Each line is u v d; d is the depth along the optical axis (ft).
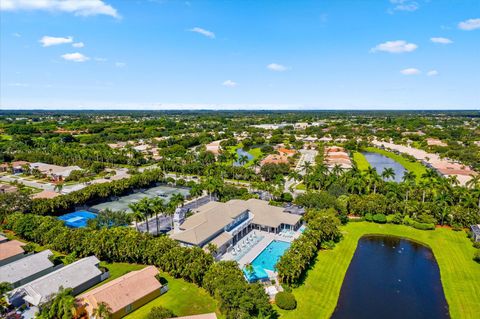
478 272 239.30
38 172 524.11
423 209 334.85
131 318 183.73
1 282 205.46
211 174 509.76
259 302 171.83
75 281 208.03
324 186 427.74
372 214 345.51
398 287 223.30
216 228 273.75
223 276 193.16
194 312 190.08
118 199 420.36
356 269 247.09
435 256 266.98
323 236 277.03
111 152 650.02
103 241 244.01
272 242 291.79
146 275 209.15
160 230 316.40
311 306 198.59
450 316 192.95
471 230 304.09
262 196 417.28
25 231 279.49
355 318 189.78
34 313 186.09
